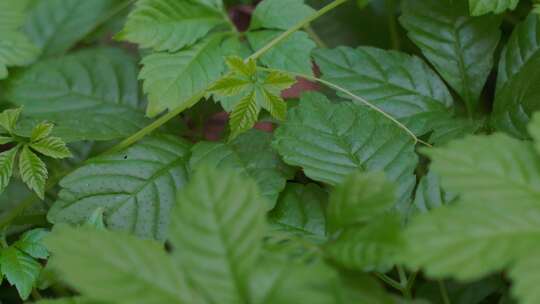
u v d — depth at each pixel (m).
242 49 0.66
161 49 0.65
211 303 0.50
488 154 0.53
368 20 0.74
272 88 0.61
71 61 0.72
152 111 0.64
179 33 0.66
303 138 0.61
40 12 0.79
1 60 0.69
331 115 0.62
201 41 0.66
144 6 0.65
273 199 0.61
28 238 0.61
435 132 0.65
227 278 0.50
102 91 0.71
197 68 0.65
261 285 0.50
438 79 0.66
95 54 0.73
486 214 0.51
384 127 0.62
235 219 0.51
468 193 0.52
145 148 0.64
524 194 0.52
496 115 0.65
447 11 0.68
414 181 0.60
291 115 0.62
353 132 0.61
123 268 0.50
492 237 0.50
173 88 0.64
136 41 0.65
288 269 0.50
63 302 0.54
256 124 0.69
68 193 0.62
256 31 0.67
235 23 0.76
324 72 0.66
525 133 0.63
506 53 0.66
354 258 0.52
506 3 0.63
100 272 0.50
